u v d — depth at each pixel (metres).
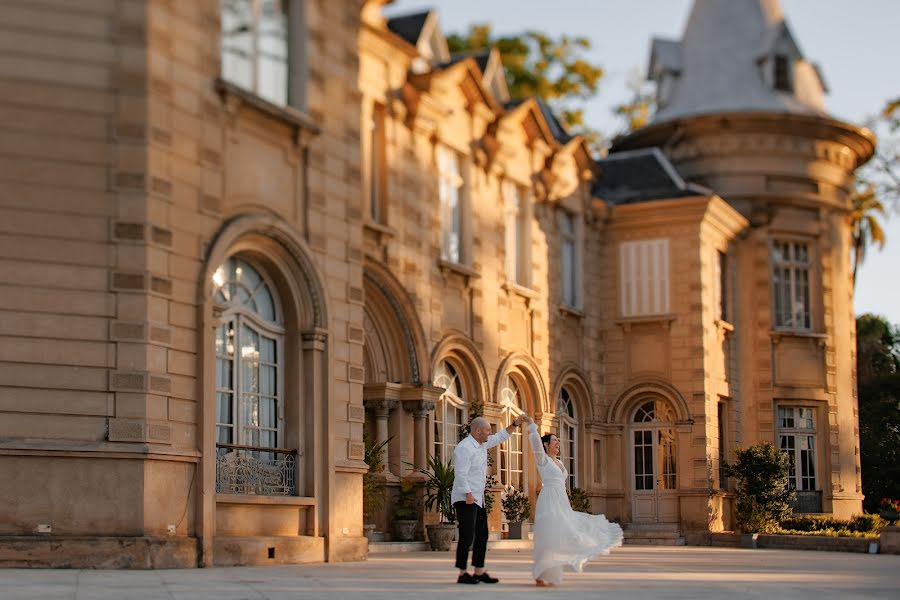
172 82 15.67
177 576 13.42
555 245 31.33
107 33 15.21
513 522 26.73
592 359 32.84
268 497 16.72
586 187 33.09
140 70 15.24
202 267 15.88
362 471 18.50
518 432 29.20
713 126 36.09
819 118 36.34
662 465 32.81
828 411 36.59
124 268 14.92
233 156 16.69
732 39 38.56
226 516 16.16
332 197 18.52
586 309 32.69
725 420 34.53
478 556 13.71
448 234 26.77
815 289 36.88
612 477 33.00
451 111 26.38
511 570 16.50
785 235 36.47
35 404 14.42
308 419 17.75
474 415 26.39
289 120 17.58
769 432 35.66
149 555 14.52
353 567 16.09
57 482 14.38
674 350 32.81
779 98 37.75
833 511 36.25
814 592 13.13
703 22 39.00
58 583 12.09
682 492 32.16
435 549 23.03
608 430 33.19
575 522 13.52
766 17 38.78
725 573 16.67
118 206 14.99
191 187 15.85
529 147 30.17
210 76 16.34
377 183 24.34
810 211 36.84
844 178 37.72
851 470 37.03
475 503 13.55
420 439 24.39
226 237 16.22
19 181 14.71
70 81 15.01
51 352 14.55
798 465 36.22
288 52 18.33
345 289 18.62
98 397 14.64
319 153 18.33
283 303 17.91
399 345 24.52
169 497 15.03
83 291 14.76
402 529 23.50
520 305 29.36
